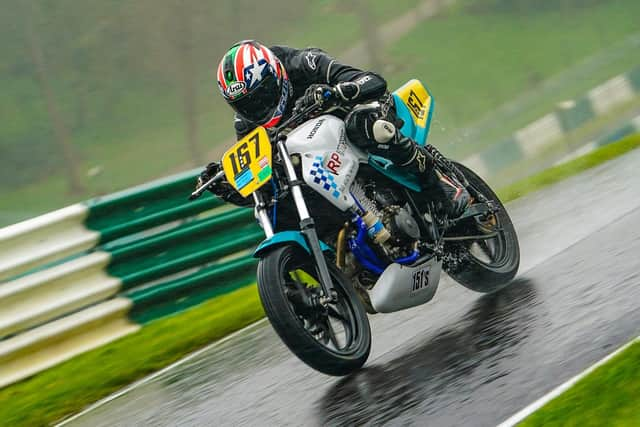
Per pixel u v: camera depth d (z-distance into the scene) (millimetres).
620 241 17922
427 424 11336
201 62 89938
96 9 92562
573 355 12289
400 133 15570
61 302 24125
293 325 13164
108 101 87312
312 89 14344
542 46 99938
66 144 83938
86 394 19922
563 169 34344
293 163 14500
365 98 14883
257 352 18578
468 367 13141
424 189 16234
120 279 25203
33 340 23547
